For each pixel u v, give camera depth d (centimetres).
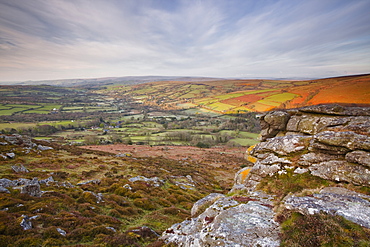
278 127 2411
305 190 1243
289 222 908
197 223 1223
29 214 1432
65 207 1736
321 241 740
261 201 1291
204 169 5769
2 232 1153
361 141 1365
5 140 3769
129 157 5369
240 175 2273
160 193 2750
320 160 1533
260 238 855
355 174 1266
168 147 9112
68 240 1275
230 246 828
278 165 1725
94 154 4841
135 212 2056
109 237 1388
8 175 2231
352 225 776
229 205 1271
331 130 1798
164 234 1458
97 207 1914
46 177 2480
